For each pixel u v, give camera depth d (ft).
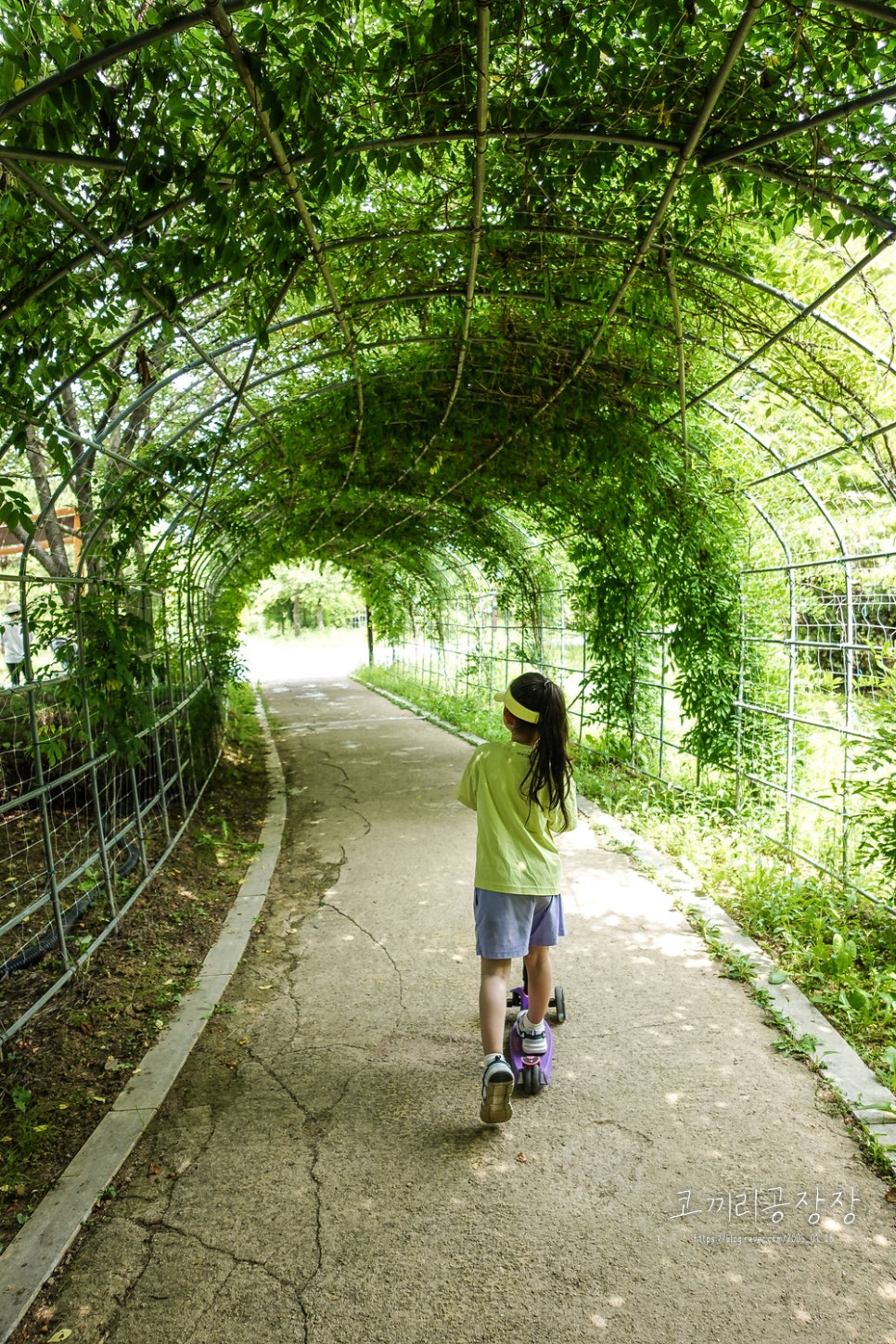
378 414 21.06
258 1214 8.21
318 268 12.59
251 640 159.02
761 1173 8.58
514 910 9.56
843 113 8.55
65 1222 8.07
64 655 14.82
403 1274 7.39
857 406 14.88
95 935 15.06
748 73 8.96
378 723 45.70
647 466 20.18
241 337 16.29
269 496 29.96
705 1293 7.10
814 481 19.15
